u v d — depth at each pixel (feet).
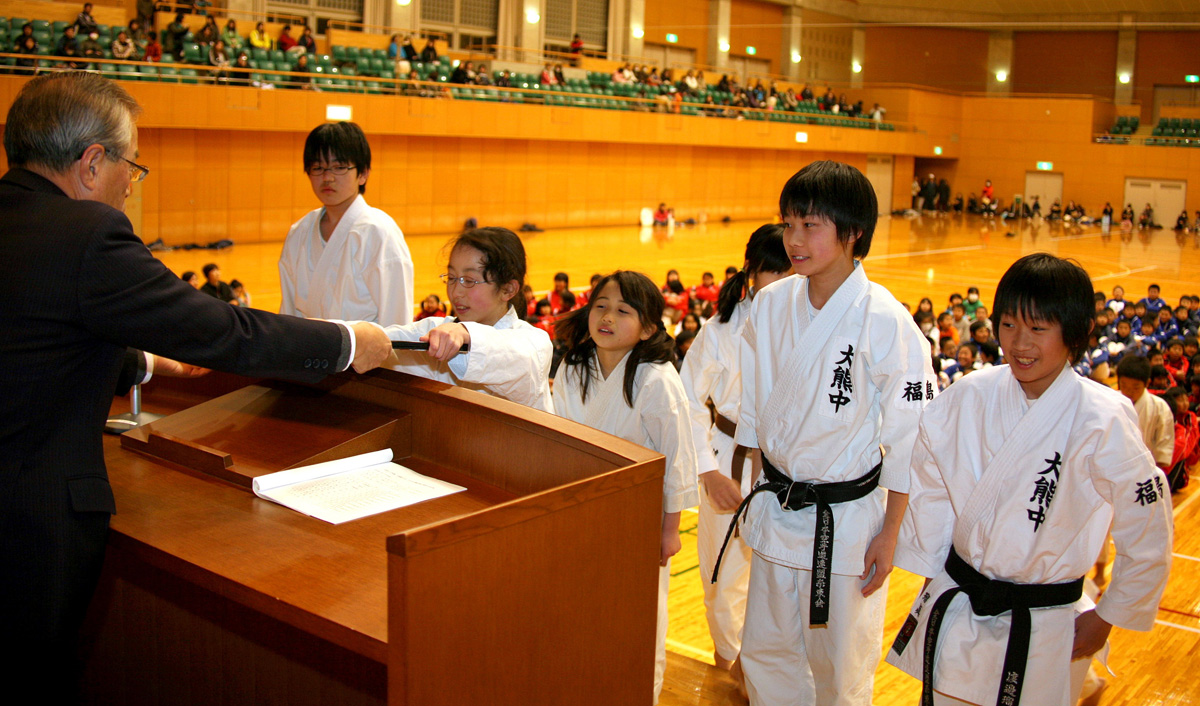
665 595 8.30
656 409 7.79
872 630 7.54
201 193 52.70
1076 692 6.85
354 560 4.24
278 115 52.47
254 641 5.59
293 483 5.10
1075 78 99.91
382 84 58.59
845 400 6.98
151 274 4.72
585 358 8.30
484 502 4.94
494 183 66.33
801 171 6.82
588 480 4.06
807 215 6.71
